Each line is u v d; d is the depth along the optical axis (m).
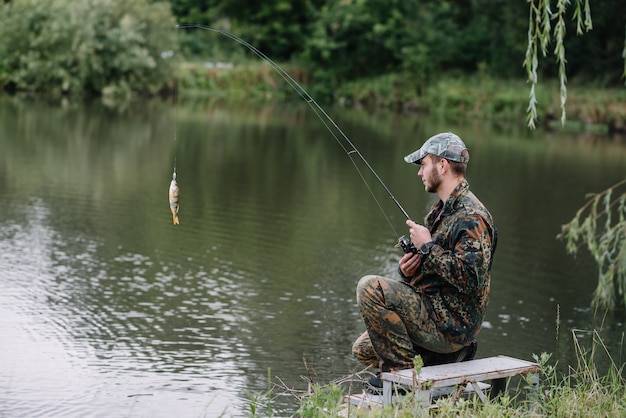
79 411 5.98
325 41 40.03
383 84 38.72
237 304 8.48
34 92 35.09
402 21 40.00
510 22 37.09
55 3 34.84
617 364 7.09
